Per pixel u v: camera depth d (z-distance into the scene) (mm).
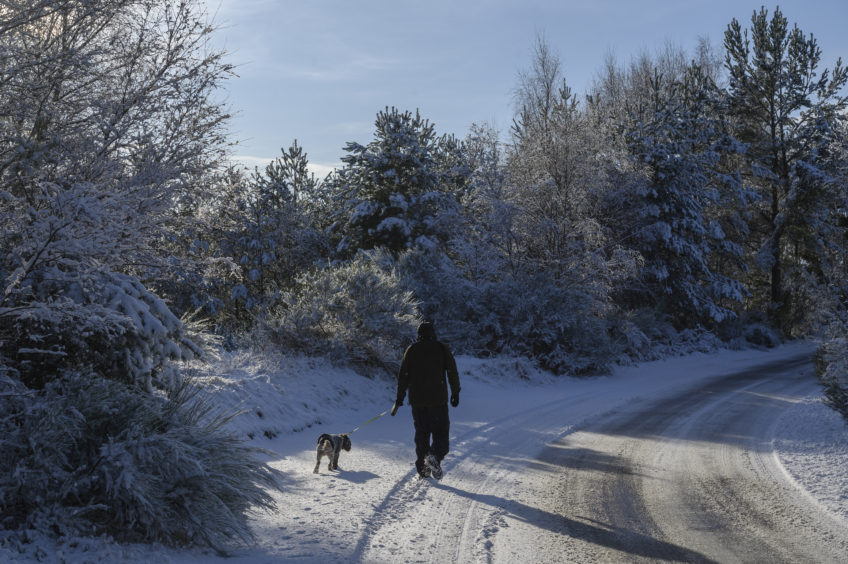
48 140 6473
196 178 7641
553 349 21203
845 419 11109
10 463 4566
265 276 31312
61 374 5691
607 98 43312
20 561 3926
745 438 10797
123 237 6270
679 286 33750
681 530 5797
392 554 4914
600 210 27453
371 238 33500
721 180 38781
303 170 37750
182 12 7328
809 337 20625
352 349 14352
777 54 42031
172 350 6543
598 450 9648
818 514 6324
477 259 24250
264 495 5320
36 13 6074
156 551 4422
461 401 14305
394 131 34594
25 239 5133
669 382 20484
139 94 6941
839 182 31906
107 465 4680
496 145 24734
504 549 5160
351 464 7910
